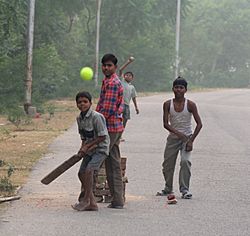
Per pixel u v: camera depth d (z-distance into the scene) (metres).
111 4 150.00
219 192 29.28
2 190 28.23
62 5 133.62
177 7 157.25
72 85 126.31
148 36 168.62
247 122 69.44
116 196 25.20
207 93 143.12
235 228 22.42
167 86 167.25
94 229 21.77
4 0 73.00
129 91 43.88
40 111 76.56
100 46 158.50
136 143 47.31
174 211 24.98
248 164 38.28
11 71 86.38
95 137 24.52
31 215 23.64
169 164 28.02
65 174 33.00
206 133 55.84
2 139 47.97
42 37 121.69
